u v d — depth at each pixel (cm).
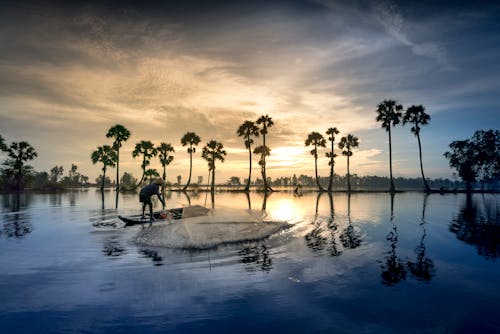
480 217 1206
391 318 289
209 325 274
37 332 262
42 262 494
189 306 317
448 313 301
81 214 1288
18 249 595
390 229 879
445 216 1247
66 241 677
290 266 471
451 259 521
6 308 313
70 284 387
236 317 290
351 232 822
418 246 633
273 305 319
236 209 1568
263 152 5250
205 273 434
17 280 403
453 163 4812
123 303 325
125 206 1781
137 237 718
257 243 661
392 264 486
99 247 614
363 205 1909
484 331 263
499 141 4609
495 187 5347
